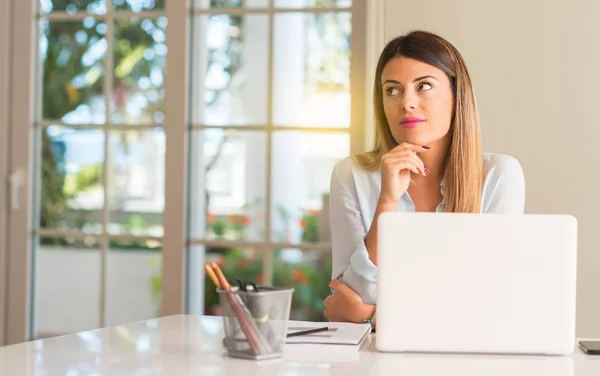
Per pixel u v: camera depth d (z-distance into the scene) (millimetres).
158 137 3576
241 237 3516
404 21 3254
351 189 2215
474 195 2104
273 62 3473
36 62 3717
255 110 3500
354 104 3371
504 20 3191
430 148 2102
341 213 2205
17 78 3695
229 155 3529
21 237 3688
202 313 3547
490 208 2162
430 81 1992
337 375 1210
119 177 3627
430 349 1426
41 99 3719
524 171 3186
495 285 1422
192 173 3566
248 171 3508
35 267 3725
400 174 2002
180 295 3518
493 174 2174
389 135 2170
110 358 1328
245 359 1326
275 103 3477
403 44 2016
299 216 3459
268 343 1334
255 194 3500
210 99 3545
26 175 3686
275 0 3469
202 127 3553
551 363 1355
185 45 3520
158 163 3576
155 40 3578
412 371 1259
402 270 1431
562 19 3160
